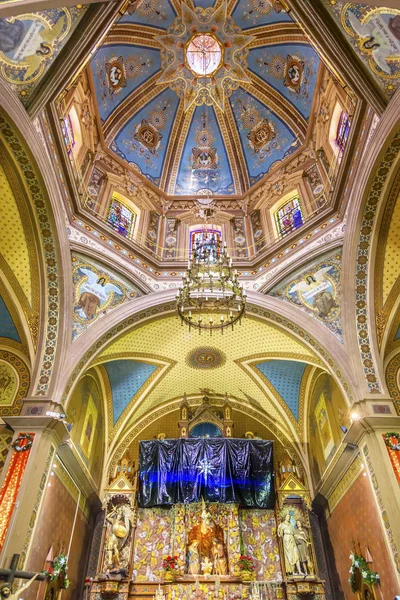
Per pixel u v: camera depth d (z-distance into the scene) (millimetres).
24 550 8711
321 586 12711
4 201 10406
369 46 8766
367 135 10266
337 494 12617
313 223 12477
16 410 10672
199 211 15844
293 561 12984
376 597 9789
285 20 14555
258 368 15055
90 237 12250
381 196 10609
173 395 16594
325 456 13656
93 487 13594
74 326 11570
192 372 15547
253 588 12391
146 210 15383
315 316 12016
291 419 15688
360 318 11453
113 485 14359
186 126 17281
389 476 9406
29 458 9555
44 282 11305
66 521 11641
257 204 15766
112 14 9078
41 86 9156
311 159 14719
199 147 17438
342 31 8867
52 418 9992
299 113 15656
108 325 11859
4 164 9758
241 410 16734
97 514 14688
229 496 14000
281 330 12570
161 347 14125
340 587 12484
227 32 15781
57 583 10508
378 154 9789
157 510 14406
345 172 11414
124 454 15797
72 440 12164
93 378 14359
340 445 12016
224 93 16922
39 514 9445
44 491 9703
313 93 14562
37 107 9312
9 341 11570
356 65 9250
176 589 12469
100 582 12594
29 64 8617
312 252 12078
